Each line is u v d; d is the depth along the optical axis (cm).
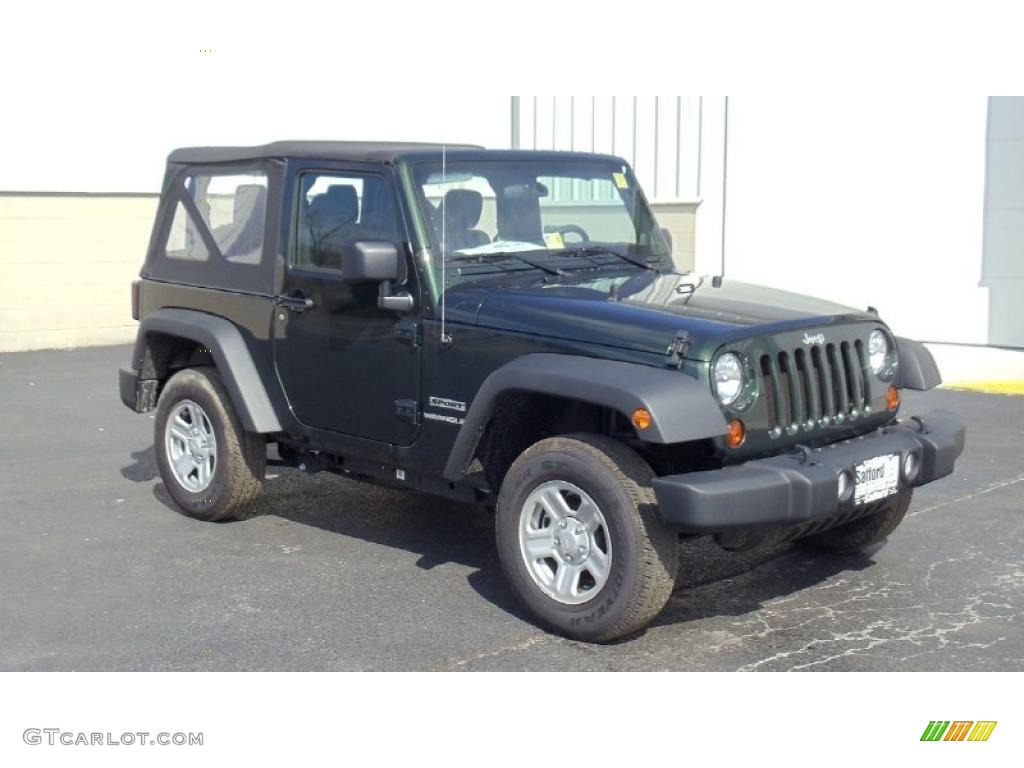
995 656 477
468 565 596
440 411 545
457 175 575
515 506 505
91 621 517
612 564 475
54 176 1366
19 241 1342
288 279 611
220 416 647
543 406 539
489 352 523
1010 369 1159
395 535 646
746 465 472
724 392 475
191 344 706
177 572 582
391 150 574
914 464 527
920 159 1309
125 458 827
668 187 1506
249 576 577
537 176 604
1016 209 1251
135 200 1409
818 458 489
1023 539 637
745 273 1455
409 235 554
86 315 1391
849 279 1373
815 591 559
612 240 629
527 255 584
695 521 448
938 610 532
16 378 1164
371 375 574
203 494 661
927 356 571
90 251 1386
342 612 529
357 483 757
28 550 617
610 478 473
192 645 490
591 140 1555
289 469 789
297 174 611
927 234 1312
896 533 651
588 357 493
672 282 579
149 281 703
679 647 489
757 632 506
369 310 571
